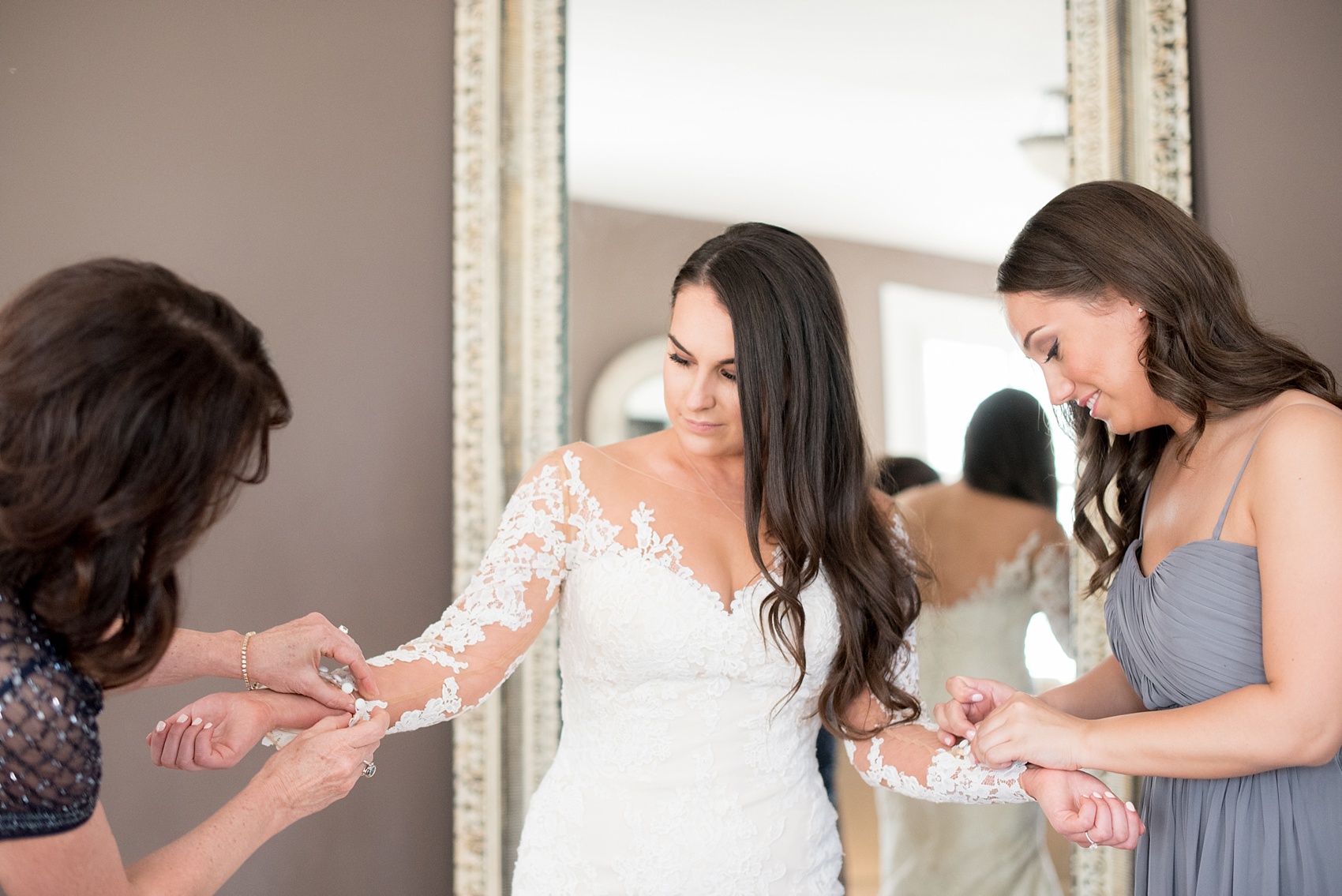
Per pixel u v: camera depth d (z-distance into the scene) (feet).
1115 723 5.18
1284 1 8.93
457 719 8.27
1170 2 8.71
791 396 5.83
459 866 8.23
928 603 8.45
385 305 8.67
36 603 3.70
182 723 5.08
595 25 8.65
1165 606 5.36
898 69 8.76
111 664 3.84
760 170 8.68
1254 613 5.08
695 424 5.98
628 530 5.93
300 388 8.59
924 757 5.98
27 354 3.51
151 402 3.55
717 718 5.84
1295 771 5.11
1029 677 8.42
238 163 8.67
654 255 8.57
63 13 8.61
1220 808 5.24
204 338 3.77
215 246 8.61
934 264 8.71
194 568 8.41
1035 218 5.59
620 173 8.59
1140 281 5.21
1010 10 8.79
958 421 8.62
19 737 3.60
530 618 5.93
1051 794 5.26
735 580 5.98
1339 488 4.75
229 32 8.71
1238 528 5.17
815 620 5.98
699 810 5.75
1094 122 8.68
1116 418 5.65
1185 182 8.66
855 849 8.30
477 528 8.36
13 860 3.66
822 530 5.91
